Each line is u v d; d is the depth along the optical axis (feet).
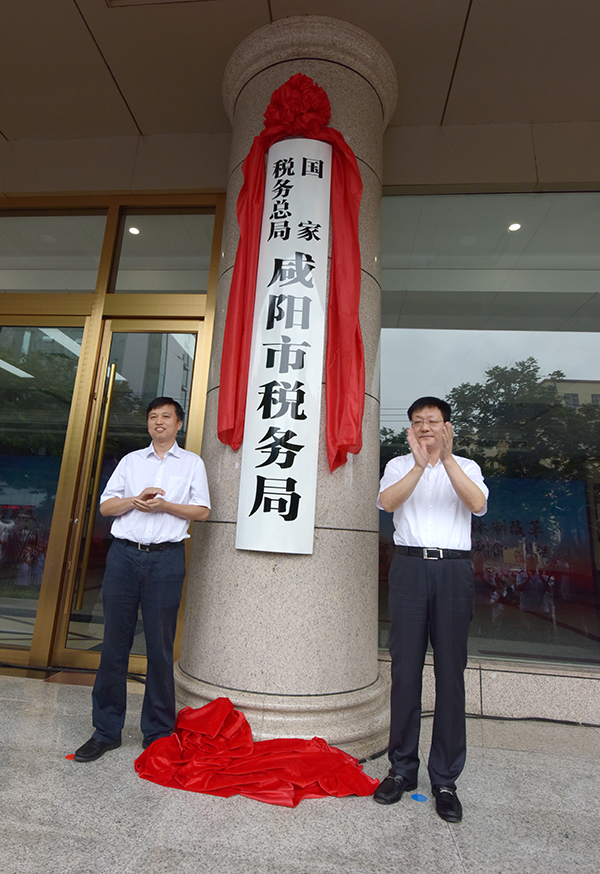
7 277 14.03
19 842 5.34
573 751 8.62
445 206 13.24
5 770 6.81
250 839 5.67
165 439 8.38
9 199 14.28
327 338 9.09
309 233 9.20
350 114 10.22
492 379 12.36
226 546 8.74
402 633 6.82
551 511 11.55
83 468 12.63
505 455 11.90
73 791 6.41
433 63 11.56
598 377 12.17
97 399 12.91
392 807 6.47
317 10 10.62
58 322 13.48
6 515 12.62
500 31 10.80
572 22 10.53
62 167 14.07
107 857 5.22
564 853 5.70
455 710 6.55
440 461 7.15
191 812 6.12
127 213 14.06
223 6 10.66
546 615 11.10
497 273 12.89
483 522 11.56
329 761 7.18
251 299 9.20
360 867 5.32
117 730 7.62
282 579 8.30
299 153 9.47
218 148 13.60
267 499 8.41
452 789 6.47
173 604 7.76
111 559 7.82
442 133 13.12
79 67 12.21
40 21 11.21
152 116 13.39
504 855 5.62
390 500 6.82
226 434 9.01
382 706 8.77
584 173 12.66
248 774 6.82
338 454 8.79
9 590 12.25
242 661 8.16
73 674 11.27
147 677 7.73
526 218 13.05
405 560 6.95
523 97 12.31
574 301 12.63
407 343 12.65
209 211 13.70
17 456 12.89
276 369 8.77
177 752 7.24
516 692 10.28
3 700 9.45
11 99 13.14
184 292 13.20
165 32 11.27
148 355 12.98
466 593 6.76
